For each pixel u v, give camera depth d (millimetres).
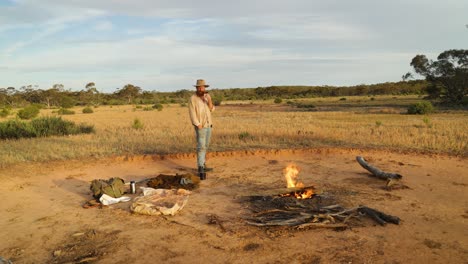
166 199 5867
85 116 36438
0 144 12500
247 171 8414
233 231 4770
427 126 18094
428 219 5141
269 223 4879
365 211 5273
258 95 132750
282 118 27891
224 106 60344
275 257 4027
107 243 4500
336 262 3881
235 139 12773
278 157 10086
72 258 4125
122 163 9516
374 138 12883
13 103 92625
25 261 4082
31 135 15438
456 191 6570
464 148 10750
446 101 56375
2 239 4719
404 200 6020
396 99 74062
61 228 5062
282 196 6020
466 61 53562
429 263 3838
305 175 7914
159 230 4891
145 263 3963
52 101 96312
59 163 9398
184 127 19625
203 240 4527
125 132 16500
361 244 4312
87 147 11383
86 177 8148
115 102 97375
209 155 10227
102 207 5926
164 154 10258
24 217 5559
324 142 12117
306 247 4258
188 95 127938
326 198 5984
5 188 7246
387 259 3932
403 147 11070
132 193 6695
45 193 6902
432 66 55969
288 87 143500
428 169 8367
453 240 4414
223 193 6594
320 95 124938
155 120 27000
